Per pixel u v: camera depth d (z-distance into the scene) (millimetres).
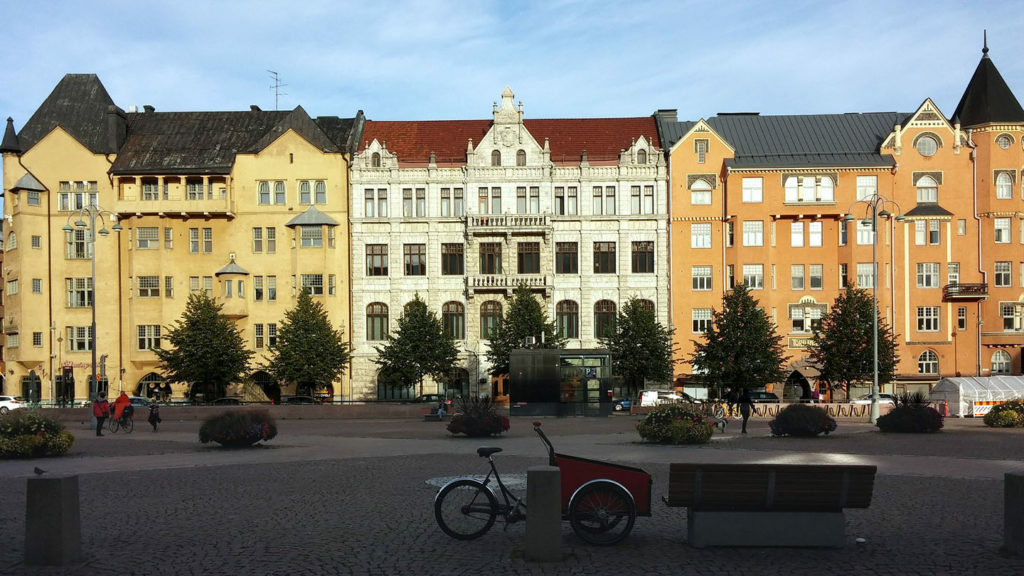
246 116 78000
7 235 75875
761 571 12516
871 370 63031
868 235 72000
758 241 72250
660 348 65688
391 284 73938
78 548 13445
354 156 74438
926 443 32625
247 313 73688
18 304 74000
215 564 13070
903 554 13562
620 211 73500
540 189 73625
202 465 26844
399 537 14961
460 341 73312
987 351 71625
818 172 71938
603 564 12922
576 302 73875
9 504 19156
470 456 28938
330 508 18141
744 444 32688
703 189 73125
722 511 14008
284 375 66562
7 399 62812
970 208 72062
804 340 71625
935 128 72250
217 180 73875
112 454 31094
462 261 74250
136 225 73938
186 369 65375
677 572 12453
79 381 74250
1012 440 33844
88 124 76375
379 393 73562
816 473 13820
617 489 14180
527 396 55750
